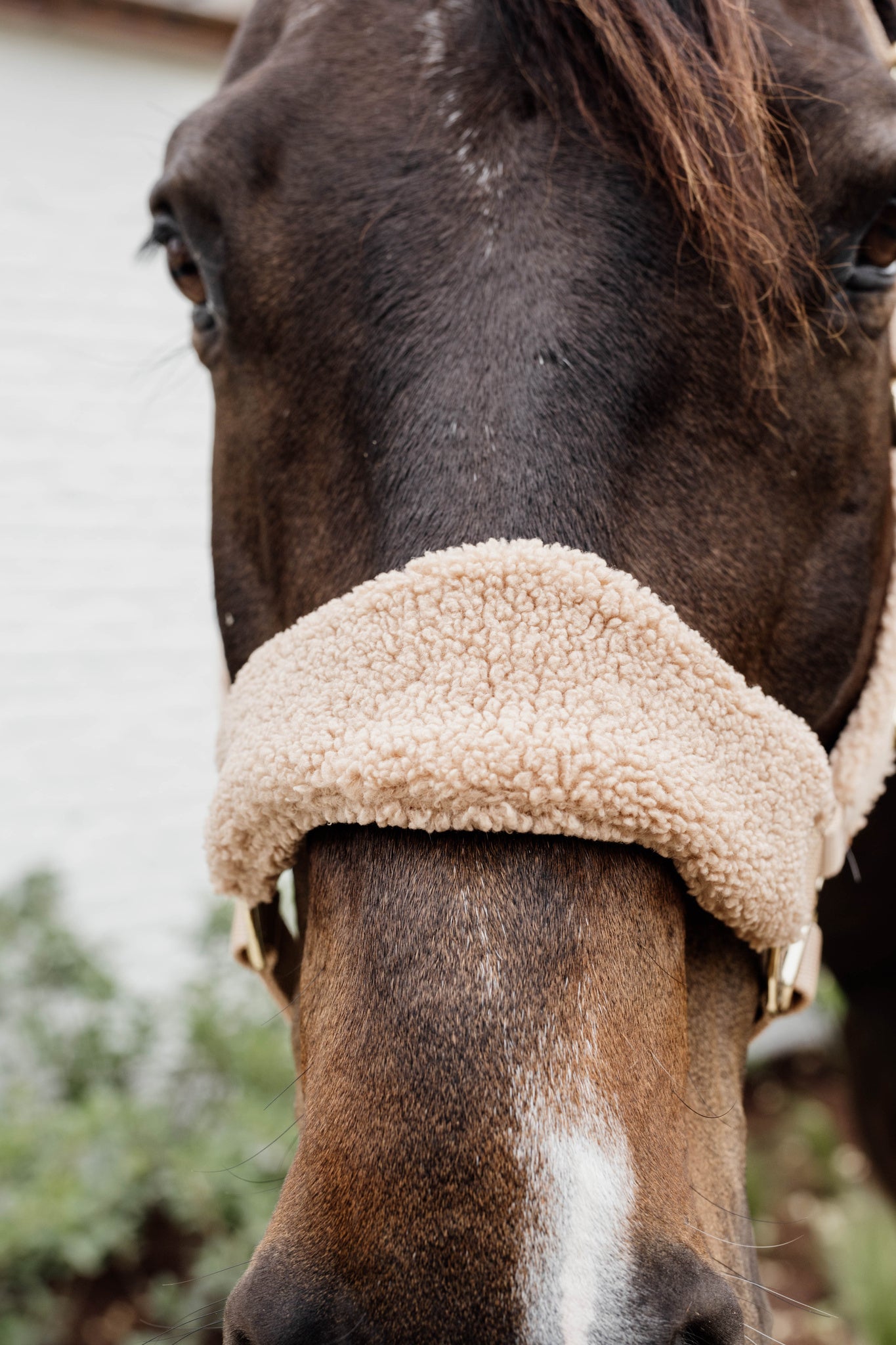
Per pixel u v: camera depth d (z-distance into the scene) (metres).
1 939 3.17
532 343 0.86
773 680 0.95
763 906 0.85
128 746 3.73
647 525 0.86
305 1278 0.67
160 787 3.78
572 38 0.94
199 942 3.45
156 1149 2.87
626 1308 0.64
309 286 0.94
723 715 0.84
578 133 0.93
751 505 0.90
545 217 0.90
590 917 0.76
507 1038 0.70
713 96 0.91
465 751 0.75
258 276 0.97
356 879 0.78
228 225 1.00
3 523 3.55
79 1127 2.85
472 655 0.79
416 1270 0.65
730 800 0.82
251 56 1.19
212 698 3.88
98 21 3.56
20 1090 3.04
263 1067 3.13
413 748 0.75
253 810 0.85
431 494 0.84
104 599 3.70
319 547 0.91
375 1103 0.69
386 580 0.82
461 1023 0.70
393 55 1.01
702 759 0.82
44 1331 2.60
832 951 1.81
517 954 0.73
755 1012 1.00
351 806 0.78
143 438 3.76
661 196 0.91
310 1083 0.75
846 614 0.98
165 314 3.79
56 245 3.62
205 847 0.94
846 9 1.06
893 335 1.12
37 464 3.60
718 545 0.88
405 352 0.88
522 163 0.92
